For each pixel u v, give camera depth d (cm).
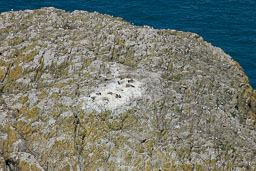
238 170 4538
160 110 4822
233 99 5312
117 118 4659
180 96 5097
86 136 4597
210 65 5903
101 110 4675
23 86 5281
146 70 5419
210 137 4728
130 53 5734
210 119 4950
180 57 5816
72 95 4884
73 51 5569
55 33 5944
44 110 4844
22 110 4959
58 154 4553
